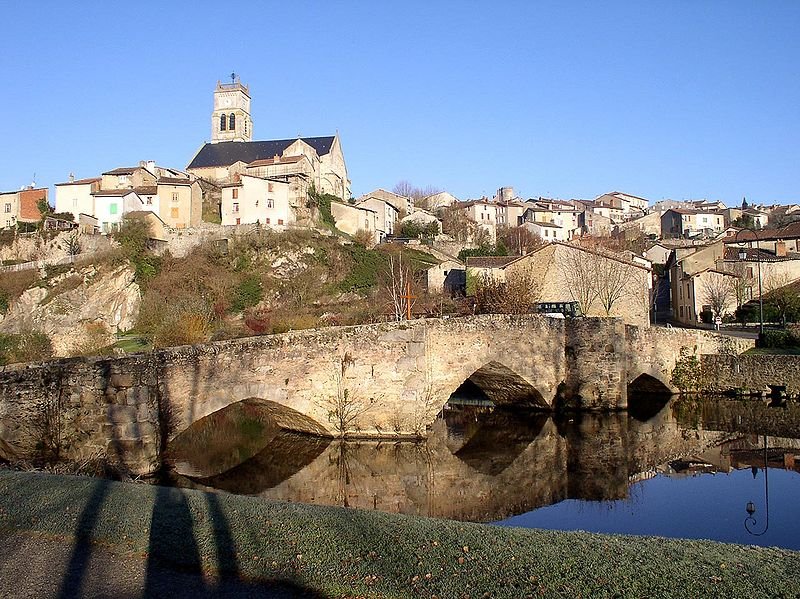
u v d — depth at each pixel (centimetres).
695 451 2261
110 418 1504
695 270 5494
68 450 1448
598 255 4269
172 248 6088
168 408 1694
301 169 7688
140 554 744
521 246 7844
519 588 651
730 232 7712
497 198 11362
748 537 1382
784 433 2527
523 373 2684
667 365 3344
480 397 3519
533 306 3819
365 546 760
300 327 3944
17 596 646
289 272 5941
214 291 5478
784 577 667
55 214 6656
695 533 1416
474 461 2134
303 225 6781
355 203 8931
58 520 843
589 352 2797
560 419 2759
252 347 1942
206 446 2308
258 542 771
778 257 5634
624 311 4294
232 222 7019
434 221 8544
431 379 2355
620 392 2792
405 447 2217
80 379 1474
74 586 669
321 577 682
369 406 2220
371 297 5500
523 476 1964
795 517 1519
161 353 1675
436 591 648
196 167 8212
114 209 6681
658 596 628
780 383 3241
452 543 772
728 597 623
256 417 2745
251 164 7888
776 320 4806
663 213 10288
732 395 3356
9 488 984
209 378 1812
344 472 1988
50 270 5578
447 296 4672
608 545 770
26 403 1408
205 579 684
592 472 2005
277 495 1744
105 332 4453
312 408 2136
